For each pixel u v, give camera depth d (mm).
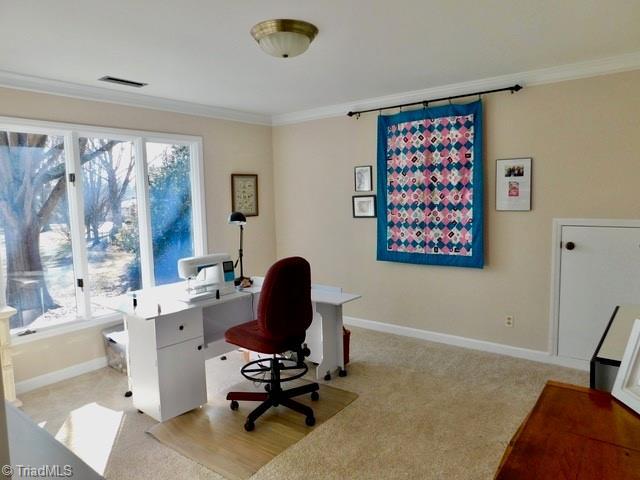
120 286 3902
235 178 4750
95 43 2572
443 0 2098
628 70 3039
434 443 2426
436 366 3523
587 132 3227
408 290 4270
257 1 2057
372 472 2188
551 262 3461
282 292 2557
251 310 3676
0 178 3184
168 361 2701
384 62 3059
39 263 3393
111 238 3826
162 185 4195
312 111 4727
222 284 3098
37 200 3367
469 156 3701
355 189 4512
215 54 2805
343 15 2248
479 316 3863
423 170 3961
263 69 3156
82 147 3604
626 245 3152
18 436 1087
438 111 3822
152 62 2951
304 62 3018
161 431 2617
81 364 3551
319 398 2988
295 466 2252
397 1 2092
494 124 3619
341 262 4727
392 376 3342
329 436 2525
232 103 4309
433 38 2602
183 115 4254
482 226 3701
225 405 2941
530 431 1118
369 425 2633
